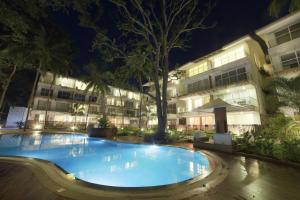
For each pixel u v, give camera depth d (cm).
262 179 438
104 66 3491
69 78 3862
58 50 2692
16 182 382
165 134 1441
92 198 314
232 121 1925
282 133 833
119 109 4622
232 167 565
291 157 616
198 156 857
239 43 1983
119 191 350
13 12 886
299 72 1496
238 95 2003
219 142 927
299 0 1145
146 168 703
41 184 373
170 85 3228
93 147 1259
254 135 941
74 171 645
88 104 4091
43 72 2817
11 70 2628
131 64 1806
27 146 1191
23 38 1163
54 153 982
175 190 360
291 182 415
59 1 988
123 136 1884
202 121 2466
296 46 1549
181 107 2931
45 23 2473
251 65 1852
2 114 3391
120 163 793
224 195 337
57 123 3297
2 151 1002
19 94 3697
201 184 397
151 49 1662
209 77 2361
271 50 1719
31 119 3262
